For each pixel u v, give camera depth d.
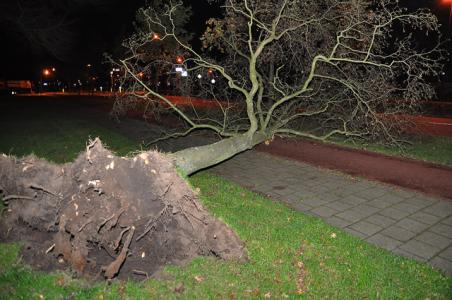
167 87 12.93
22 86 45.88
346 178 7.35
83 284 3.43
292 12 8.27
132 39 9.09
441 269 4.07
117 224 3.73
